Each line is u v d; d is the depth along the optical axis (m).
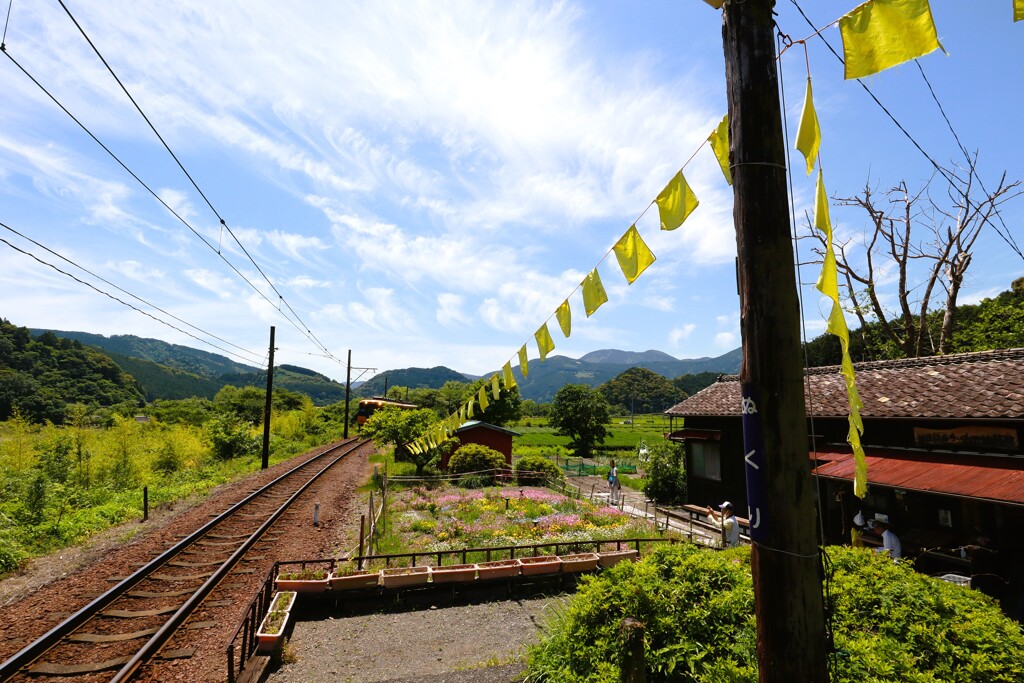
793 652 2.32
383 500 15.09
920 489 8.12
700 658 4.42
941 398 9.62
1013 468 7.98
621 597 5.23
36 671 5.93
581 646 5.11
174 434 24.53
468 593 8.95
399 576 8.58
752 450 2.50
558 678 5.06
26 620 7.29
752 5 2.69
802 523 2.39
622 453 46.31
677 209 3.25
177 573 9.38
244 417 49.62
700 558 5.63
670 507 17.66
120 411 45.69
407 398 75.00
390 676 6.21
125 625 7.20
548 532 13.38
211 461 27.78
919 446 9.74
